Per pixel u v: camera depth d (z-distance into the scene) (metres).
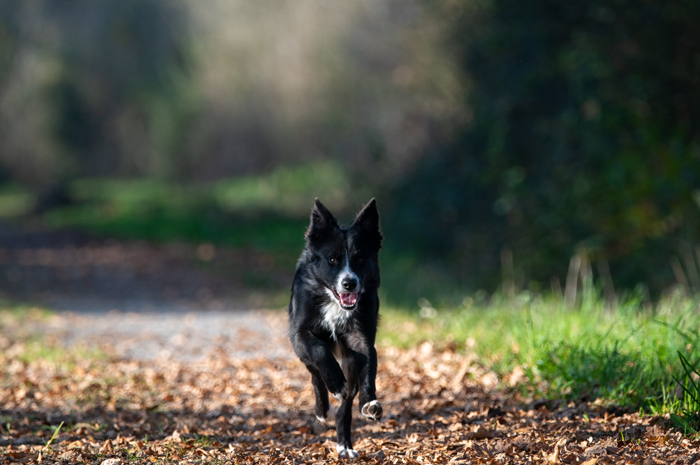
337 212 26.80
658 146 15.09
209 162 47.47
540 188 16.34
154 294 19.25
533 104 16.98
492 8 18.12
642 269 13.92
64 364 10.23
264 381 9.40
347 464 5.64
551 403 7.13
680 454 5.24
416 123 22.77
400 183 22.05
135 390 8.91
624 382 6.99
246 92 40.56
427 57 21.22
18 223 38.59
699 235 13.79
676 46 15.00
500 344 9.80
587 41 15.51
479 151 18.97
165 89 46.19
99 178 50.62
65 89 45.72
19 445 6.41
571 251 15.05
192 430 6.94
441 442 6.10
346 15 26.33
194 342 12.62
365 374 5.91
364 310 6.26
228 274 22.34
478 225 18.59
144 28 45.16
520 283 15.40
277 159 42.53
